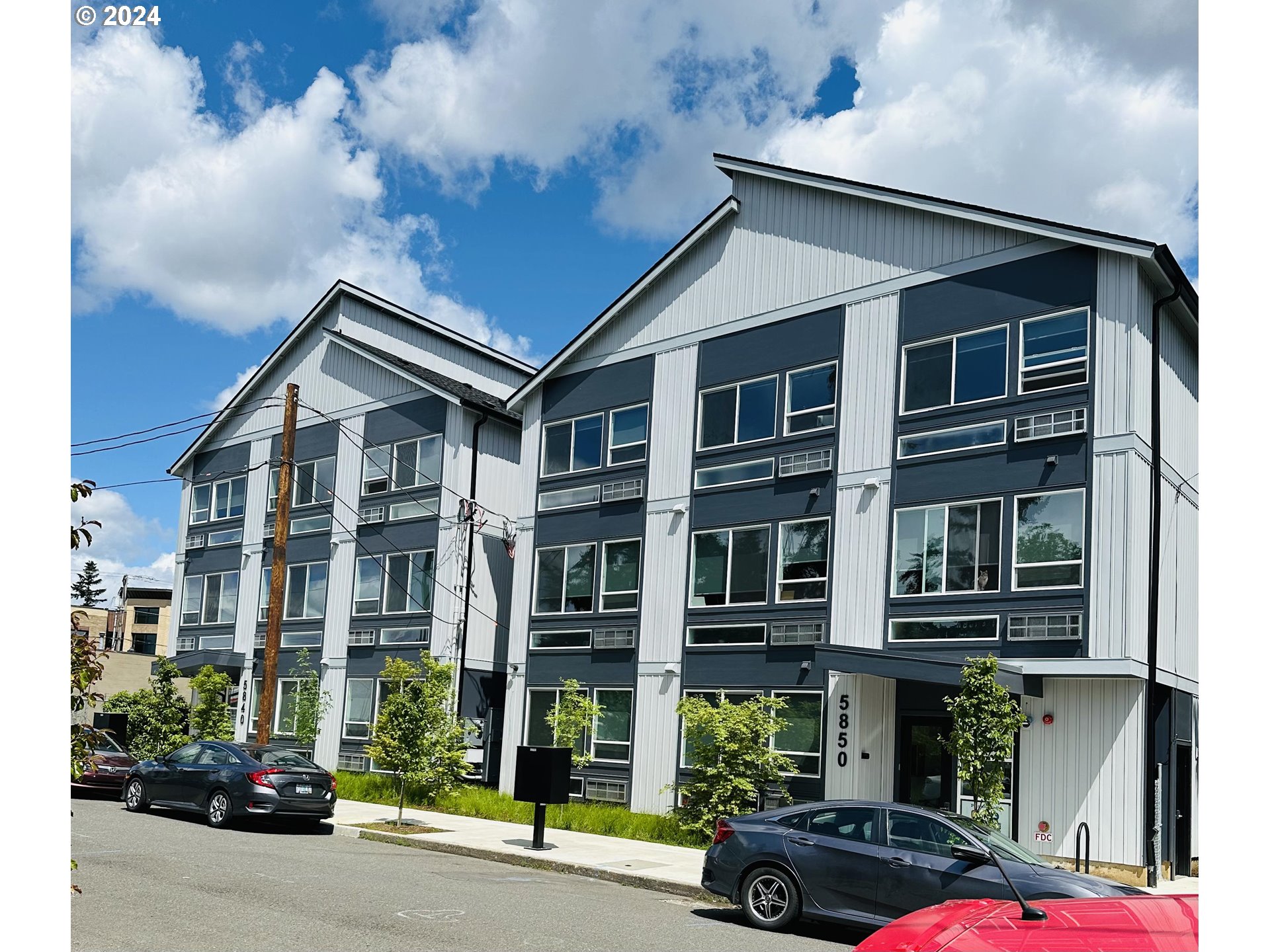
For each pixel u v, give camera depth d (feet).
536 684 89.51
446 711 81.92
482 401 103.50
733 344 81.46
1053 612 61.72
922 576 67.87
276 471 119.85
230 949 31.19
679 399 84.17
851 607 70.79
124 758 82.89
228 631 121.60
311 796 66.03
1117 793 58.49
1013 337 66.28
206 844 56.39
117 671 145.48
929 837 37.70
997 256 67.82
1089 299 63.46
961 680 59.36
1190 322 68.08
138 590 232.53
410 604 102.22
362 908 38.93
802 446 75.66
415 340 116.26
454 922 36.99
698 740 75.31
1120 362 61.62
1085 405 62.59
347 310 119.55
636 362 88.12
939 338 69.77
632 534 85.35
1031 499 63.93
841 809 39.78
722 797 65.51
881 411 71.72
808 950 35.35
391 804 83.97
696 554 80.64
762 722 67.46
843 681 70.18
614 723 83.41
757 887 39.86
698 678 78.48
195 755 69.87
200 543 128.36
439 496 101.71
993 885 35.58
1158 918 13.84
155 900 38.68
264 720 81.35
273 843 59.06
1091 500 61.41
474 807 78.54
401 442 106.73
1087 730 60.03
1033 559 63.21
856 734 68.90
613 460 88.28
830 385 75.10
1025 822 61.00
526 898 43.60
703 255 84.94
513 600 92.89
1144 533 60.95
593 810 74.43
